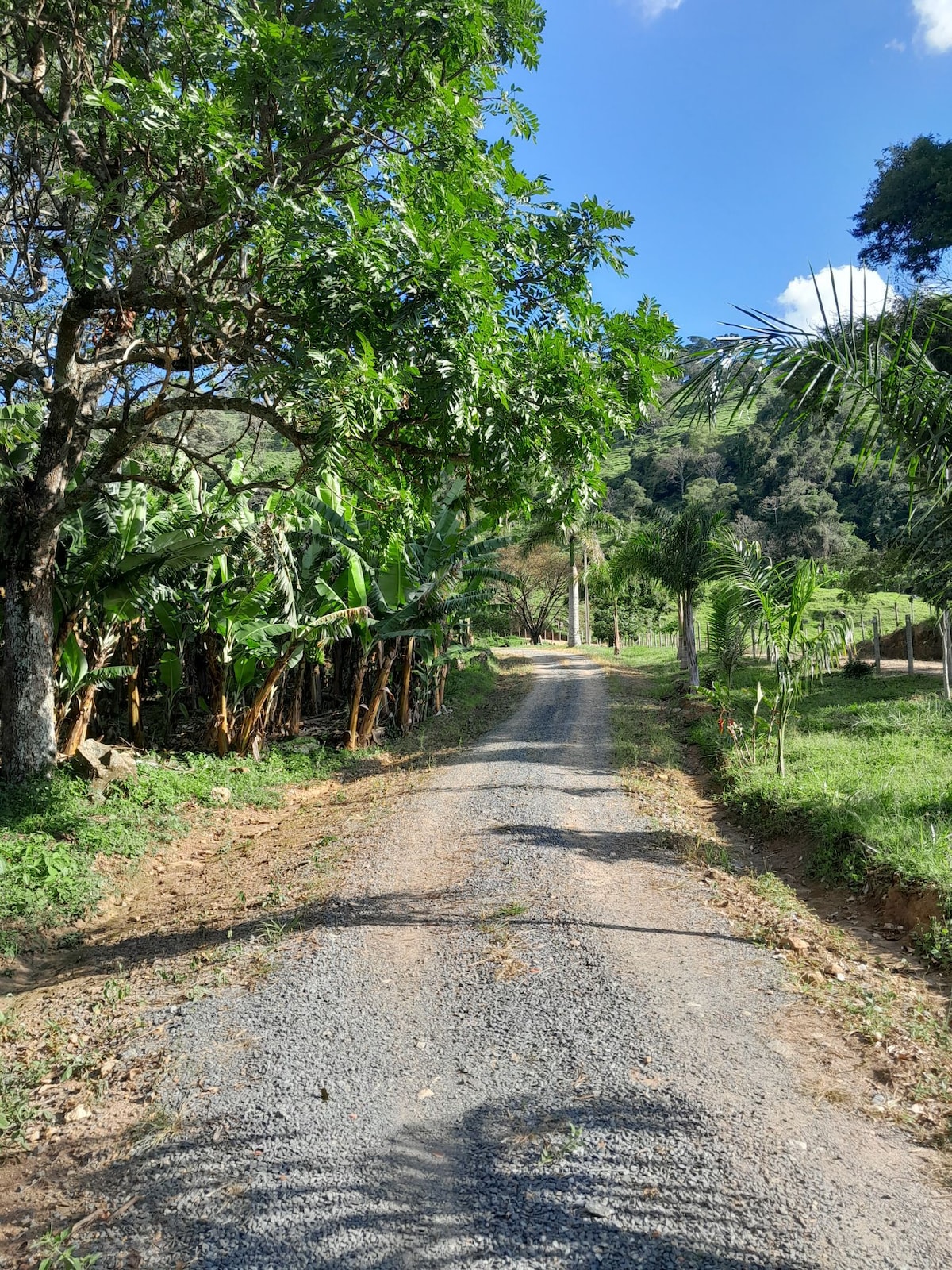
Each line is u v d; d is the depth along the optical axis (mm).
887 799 8250
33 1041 5105
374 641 14844
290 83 6203
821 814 8320
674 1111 3744
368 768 13641
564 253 7625
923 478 5055
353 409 5934
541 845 8203
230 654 12883
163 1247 3127
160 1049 4754
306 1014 5004
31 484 9594
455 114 7016
